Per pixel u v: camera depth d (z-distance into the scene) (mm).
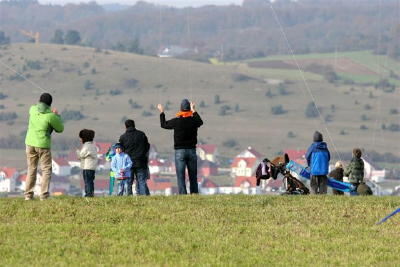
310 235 60625
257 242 58438
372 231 62062
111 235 59188
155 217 65188
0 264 51781
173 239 58438
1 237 58219
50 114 70875
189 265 52281
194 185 79375
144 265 52219
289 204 70438
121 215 65125
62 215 64875
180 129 78375
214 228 61906
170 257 54250
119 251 55500
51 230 60219
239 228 62125
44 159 71125
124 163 81438
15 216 64688
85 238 58344
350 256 55312
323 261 54031
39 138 70625
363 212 67875
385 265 53219
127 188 81938
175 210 67250
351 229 62625
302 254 55562
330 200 72250
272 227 62688
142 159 82125
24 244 56438
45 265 51812
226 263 52906
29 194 71250
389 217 66125
